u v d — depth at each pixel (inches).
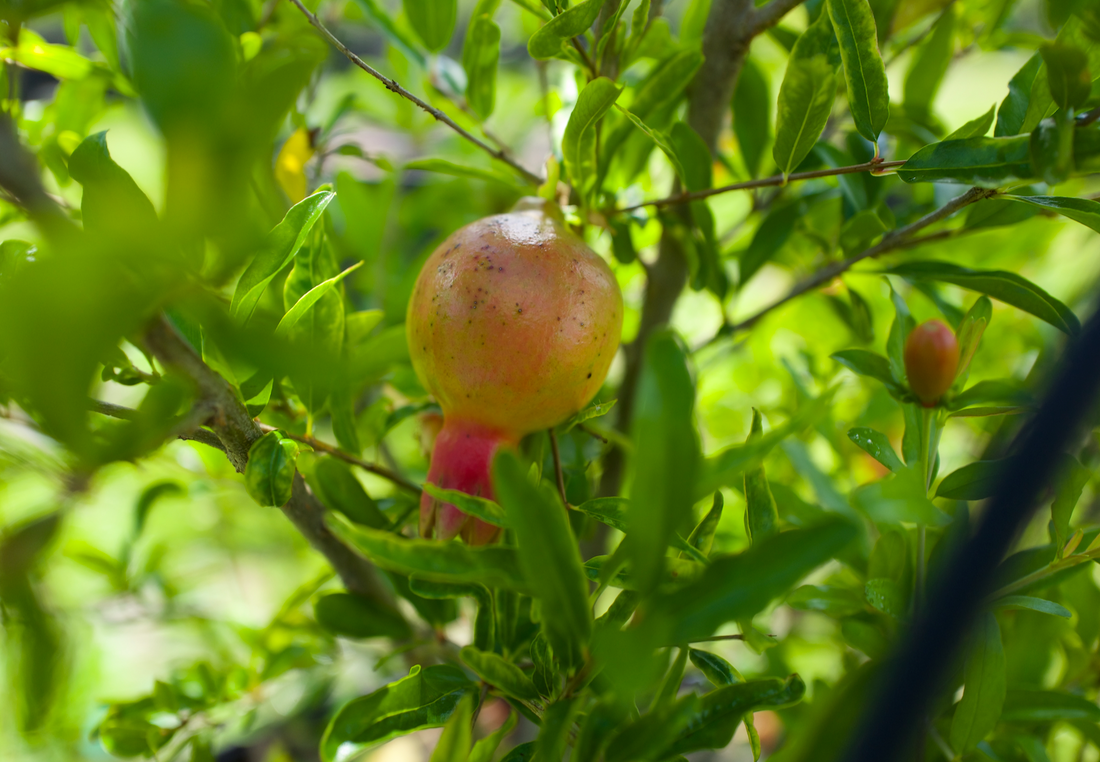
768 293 26.1
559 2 14.6
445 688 13.9
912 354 13.8
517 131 25.1
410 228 23.1
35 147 17.1
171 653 24.3
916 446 14.2
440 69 19.1
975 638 13.5
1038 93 13.5
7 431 12.5
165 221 10.2
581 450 16.1
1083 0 12.9
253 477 13.0
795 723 16.3
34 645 12.3
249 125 10.1
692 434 10.9
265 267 13.3
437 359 13.4
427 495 13.9
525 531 11.5
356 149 18.5
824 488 16.9
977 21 19.6
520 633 14.7
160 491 18.3
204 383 12.3
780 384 21.0
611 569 11.8
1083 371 11.2
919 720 11.4
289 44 17.4
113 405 12.7
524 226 13.6
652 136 14.1
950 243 19.6
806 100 13.8
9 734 18.1
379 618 16.6
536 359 13.2
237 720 17.4
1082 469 13.6
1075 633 16.4
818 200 18.3
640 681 10.9
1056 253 22.1
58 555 18.4
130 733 16.3
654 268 18.3
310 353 10.4
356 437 15.6
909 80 18.1
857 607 14.6
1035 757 14.7
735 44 16.6
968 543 11.4
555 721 12.1
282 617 17.3
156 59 9.7
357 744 13.6
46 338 10.2
